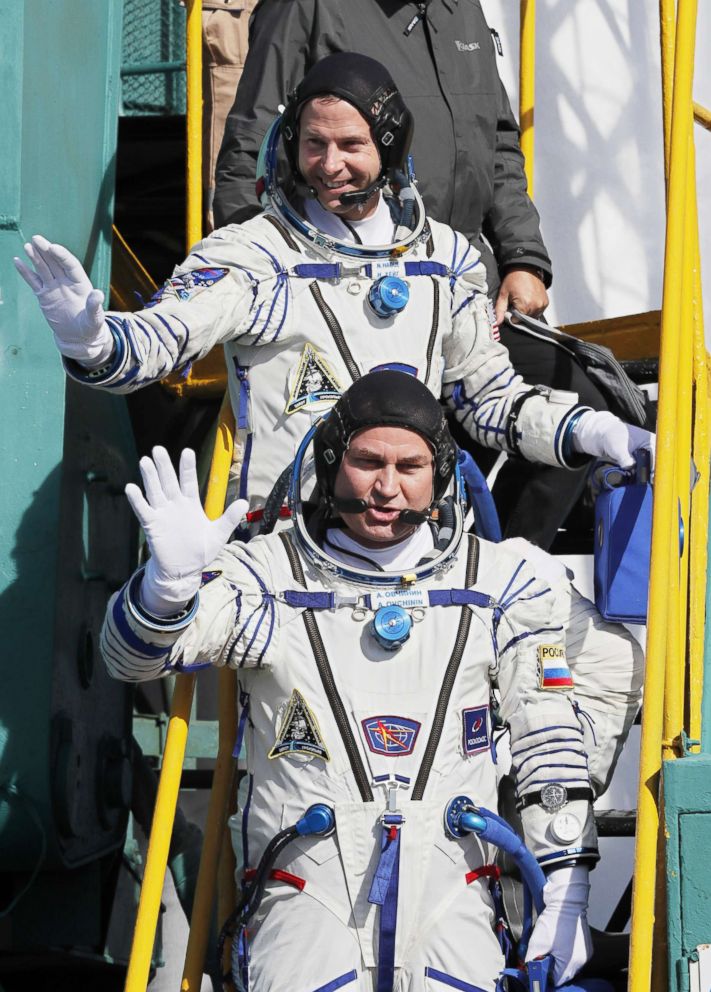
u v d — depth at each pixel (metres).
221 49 10.28
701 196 12.36
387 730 5.81
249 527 6.77
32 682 7.82
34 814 7.82
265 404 6.79
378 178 6.86
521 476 8.18
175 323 6.35
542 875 5.98
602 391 8.05
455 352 7.19
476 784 5.92
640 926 5.71
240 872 6.10
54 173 8.36
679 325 6.45
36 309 8.04
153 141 11.03
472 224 8.23
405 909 5.69
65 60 8.54
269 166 6.95
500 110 8.62
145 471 5.58
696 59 12.45
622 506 6.96
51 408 8.02
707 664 7.34
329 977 5.61
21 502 7.97
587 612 7.22
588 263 12.63
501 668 6.18
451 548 6.10
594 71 12.75
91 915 8.70
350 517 6.03
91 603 8.62
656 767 5.92
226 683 6.79
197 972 6.47
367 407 5.95
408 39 7.99
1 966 9.00
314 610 5.97
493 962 5.81
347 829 5.74
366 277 6.84
